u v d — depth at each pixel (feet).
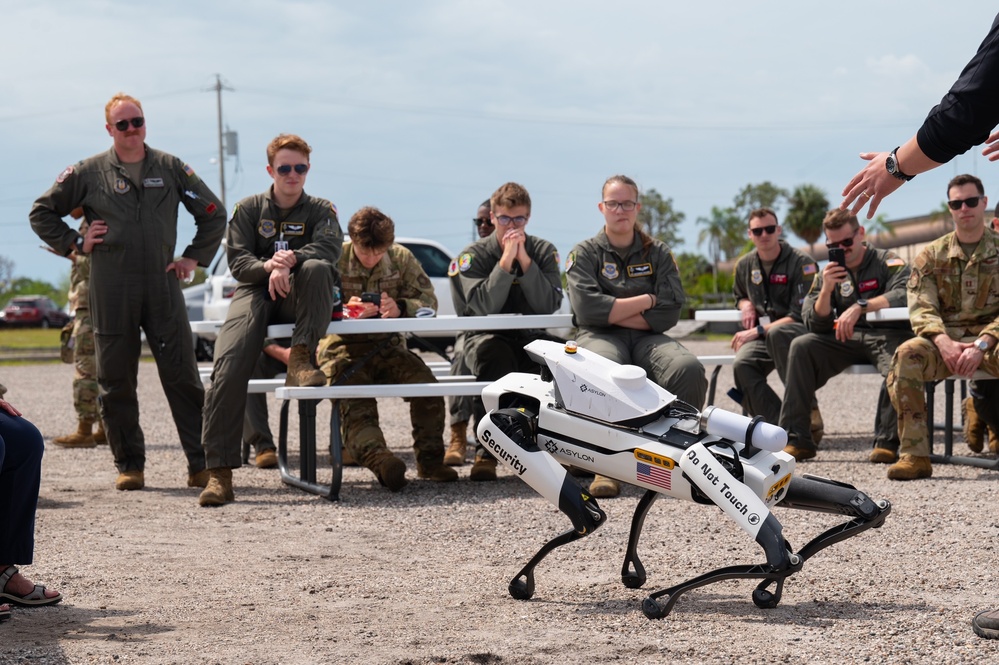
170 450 27.02
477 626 10.91
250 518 17.26
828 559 13.87
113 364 19.83
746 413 25.79
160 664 9.59
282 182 19.80
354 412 20.31
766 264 25.95
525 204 21.11
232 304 19.80
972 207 21.26
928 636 10.36
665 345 19.93
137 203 19.38
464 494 19.38
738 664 9.59
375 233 21.52
